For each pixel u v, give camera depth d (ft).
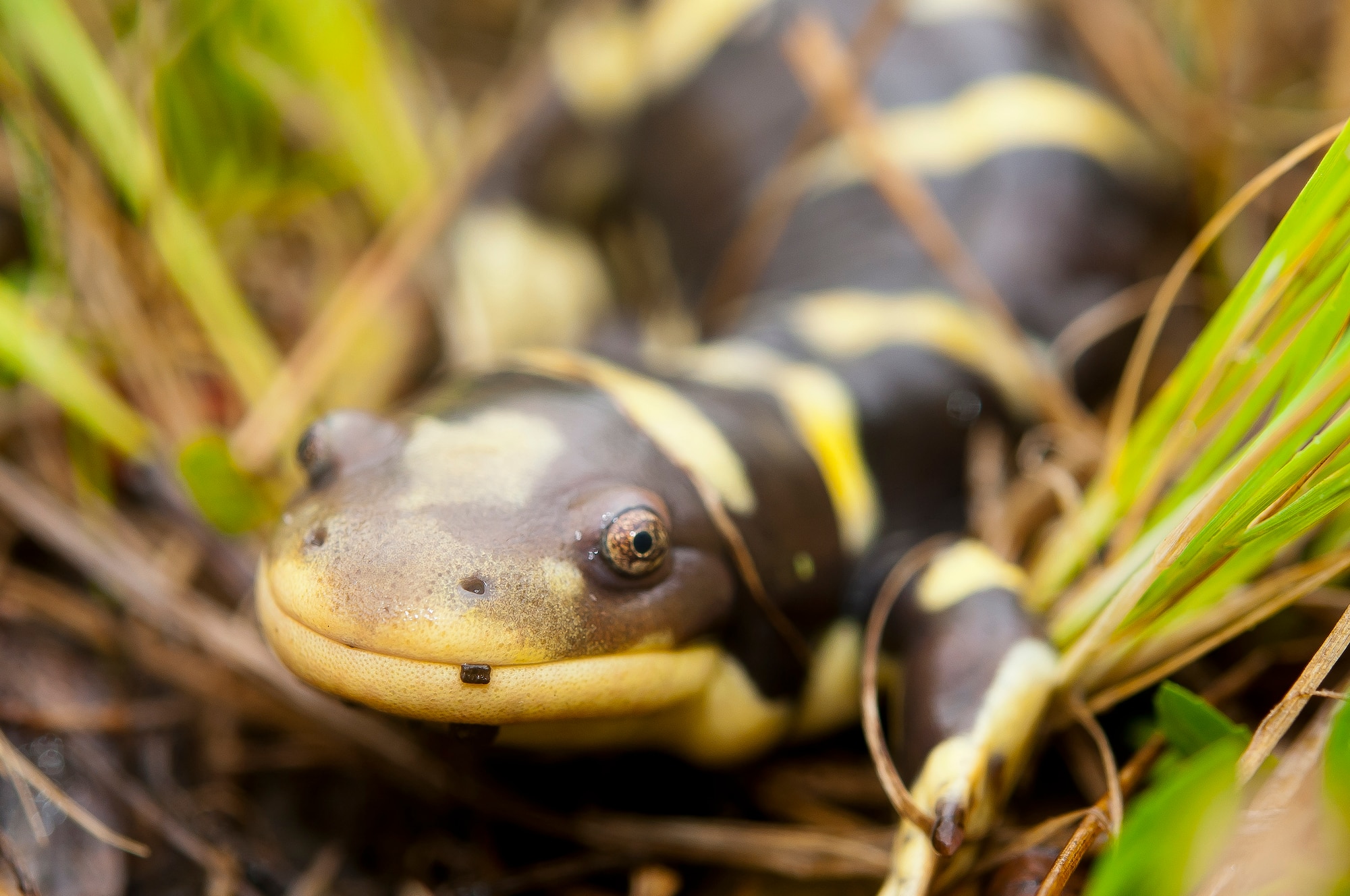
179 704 0.72
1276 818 0.64
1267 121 0.87
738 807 0.71
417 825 0.70
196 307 0.77
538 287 0.92
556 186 0.96
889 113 0.83
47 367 0.73
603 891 0.70
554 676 0.64
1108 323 0.79
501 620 0.63
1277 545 0.65
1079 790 0.70
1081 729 0.70
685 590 0.66
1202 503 0.64
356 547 0.64
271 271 0.83
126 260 0.76
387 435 0.66
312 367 0.77
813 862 0.69
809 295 0.79
